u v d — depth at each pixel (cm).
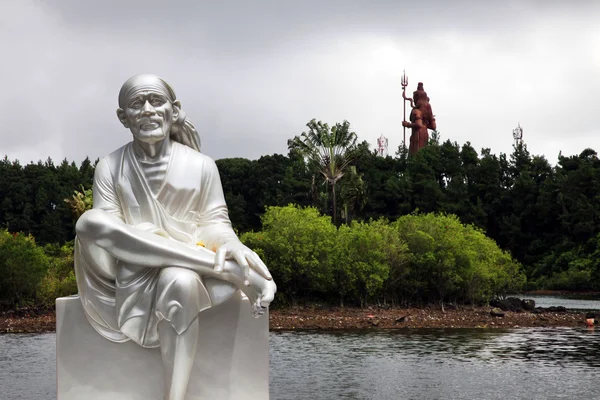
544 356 2725
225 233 1007
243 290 945
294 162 9425
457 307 5344
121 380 966
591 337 3512
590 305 6116
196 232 1027
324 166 6650
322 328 4047
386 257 5103
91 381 967
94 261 944
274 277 4881
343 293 5034
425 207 9438
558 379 2147
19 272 4806
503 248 9344
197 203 1044
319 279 4869
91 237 928
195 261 924
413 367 2414
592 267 7888
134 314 932
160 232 987
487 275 5303
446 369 2367
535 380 2127
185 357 916
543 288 8206
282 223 4969
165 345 914
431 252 5134
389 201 9594
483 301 5688
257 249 4781
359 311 4959
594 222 8612
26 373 2286
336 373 2275
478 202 9400
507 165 10262
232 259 944
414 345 3123
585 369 2369
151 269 936
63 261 5547
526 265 8975
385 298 5359
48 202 9475
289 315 4650
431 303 5522
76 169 10450
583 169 9025
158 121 1009
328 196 7850
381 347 3036
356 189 6912
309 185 8831
